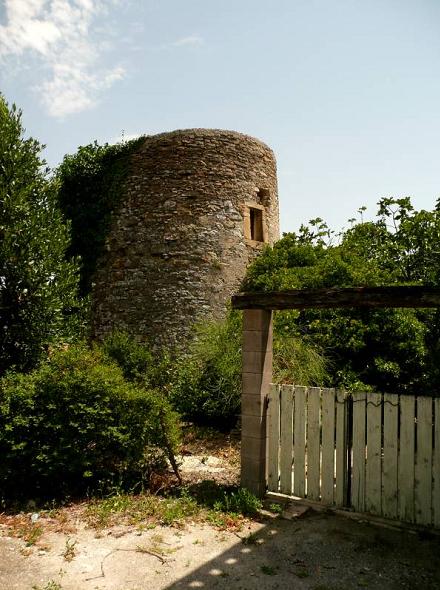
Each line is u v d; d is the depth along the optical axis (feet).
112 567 12.91
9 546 14.06
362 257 37.37
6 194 27.17
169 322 36.06
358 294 15.71
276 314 29.22
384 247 40.01
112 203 39.50
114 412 19.19
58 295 28.55
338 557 13.46
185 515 16.22
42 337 28.17
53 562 13.14
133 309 37.06
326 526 15.35
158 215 37.45
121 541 14.43
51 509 16.98
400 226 40.04
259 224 41.32
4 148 27.81
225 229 38.11
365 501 15.84
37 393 18.74
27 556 13.46
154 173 38.09
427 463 14.76
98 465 19.13
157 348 35.88
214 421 28.58
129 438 19.07
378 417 15.67
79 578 12.34
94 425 18.61
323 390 16.80
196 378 29.66
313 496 16.89
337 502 16.38
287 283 32.04
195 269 36.70
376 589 11.93
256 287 37.04
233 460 22.97
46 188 30.35
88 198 41.09
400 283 35.22
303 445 17.13
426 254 38.65
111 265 38.58
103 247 39.29
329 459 16.62
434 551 13.76
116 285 38.06
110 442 18.99
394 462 15.34
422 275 38.27
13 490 18.29
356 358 29.01
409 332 28.53
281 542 14.32
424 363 28.40
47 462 17.83
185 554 13.62
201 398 28.78
